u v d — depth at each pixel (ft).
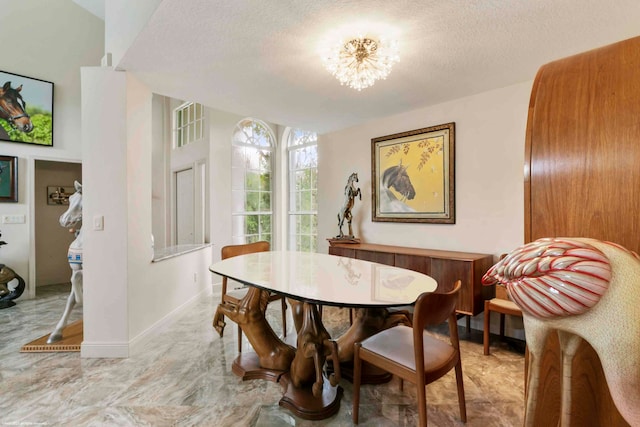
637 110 2.29
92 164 8.10
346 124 12.99
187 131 17.97
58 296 14.37
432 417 5.71
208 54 7.23
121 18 7.51
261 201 17.46
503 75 8.36
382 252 10.43
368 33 6.33
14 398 6.28
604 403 2.50
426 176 10.84
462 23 6.01
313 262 7.95
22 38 13.64
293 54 7.22
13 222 13.48
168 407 6.02
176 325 10.28
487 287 9.13
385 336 5.78
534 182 2.77
